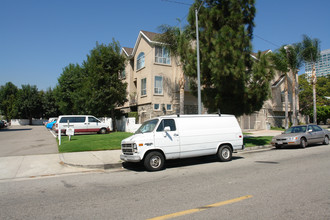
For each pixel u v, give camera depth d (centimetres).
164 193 573
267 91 1298
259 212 431
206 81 1402
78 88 3066
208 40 1294
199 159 1110
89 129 2202
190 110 2625
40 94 6028
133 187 643
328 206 455
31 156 1155
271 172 766
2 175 836
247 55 1337
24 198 568
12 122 6194
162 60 2552
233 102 1350
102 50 2425
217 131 1008
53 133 2588
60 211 470
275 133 2372
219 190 580
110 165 954
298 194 530
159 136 885
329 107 3975
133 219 417
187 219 409
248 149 1408
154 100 2461
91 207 488
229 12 1322
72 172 884
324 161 940
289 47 2748
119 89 2472
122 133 2209
